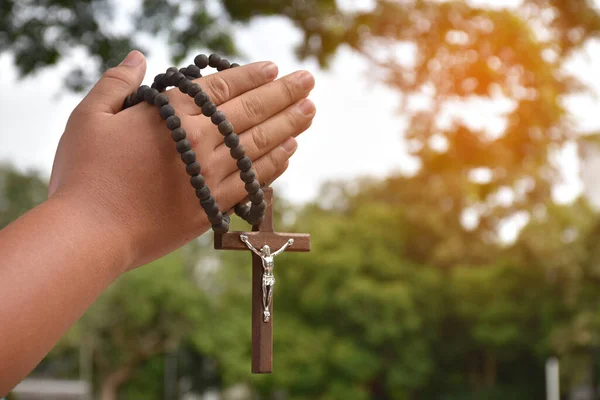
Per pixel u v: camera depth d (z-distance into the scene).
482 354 39.22
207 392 44.78
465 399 38.66
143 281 39.59
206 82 1.12
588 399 34.38
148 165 1.03
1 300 0.87
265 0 7.21
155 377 43.47
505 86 7.38
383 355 38.28
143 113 1.06
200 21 7.29
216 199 1.12
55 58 7.27
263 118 1.15
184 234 1.08
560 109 7.43
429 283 38.12
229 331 40.59
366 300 36.66
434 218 36.91
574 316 32.12
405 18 7.34
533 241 29.80
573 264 29.92
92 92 1.10
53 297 0.91
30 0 7.06
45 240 0.93
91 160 1.02
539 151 7.62
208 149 1.09
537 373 38.25
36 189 29.83
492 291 36.56
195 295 40.62
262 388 38.78
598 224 29.25
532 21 7.39
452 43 7.36
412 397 39.94
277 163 1.17
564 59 7.46
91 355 41.47
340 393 37.12
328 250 38.34
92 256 0.96
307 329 37.72
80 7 7.08
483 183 8.16
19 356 0.88
